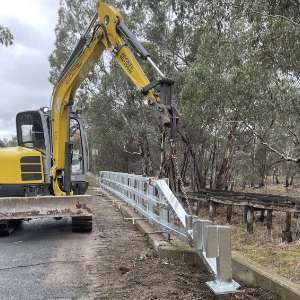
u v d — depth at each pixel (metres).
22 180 10.57
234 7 11.47
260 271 6.02
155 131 25.48
